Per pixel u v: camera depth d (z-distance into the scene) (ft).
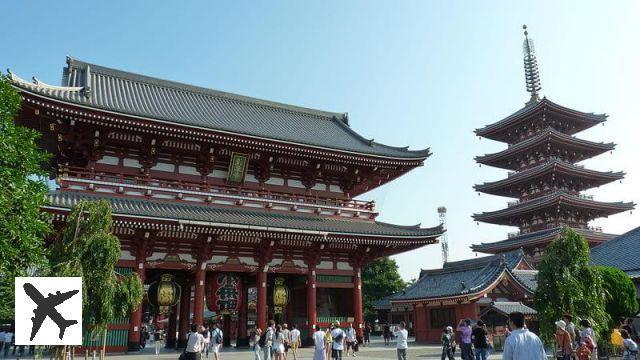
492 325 124.26
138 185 106.01
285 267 116.88
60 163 110.42
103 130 103.04
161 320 184.55
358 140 157.79
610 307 91.30
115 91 130.72
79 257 55.31
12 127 51.62
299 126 156.76
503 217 251.80
